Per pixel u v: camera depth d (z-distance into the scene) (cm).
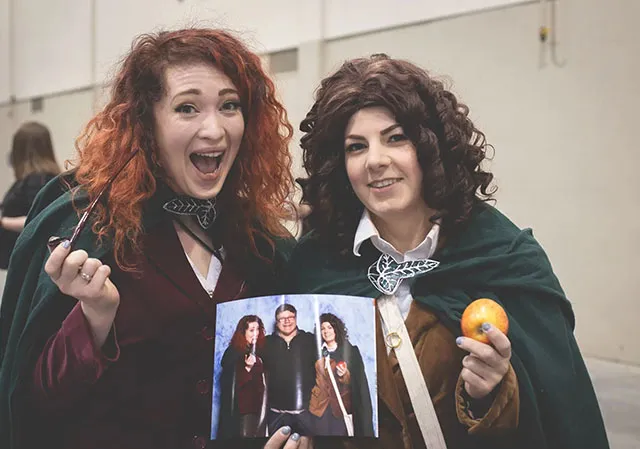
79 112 891
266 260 198
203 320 180
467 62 561
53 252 150
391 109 167
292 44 670
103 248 175
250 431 156
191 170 181
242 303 164
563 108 516
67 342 161
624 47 487
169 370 177
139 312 175
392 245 181
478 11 553
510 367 159
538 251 178
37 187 451
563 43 513
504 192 550
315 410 154
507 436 168
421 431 164
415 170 170
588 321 516
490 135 553
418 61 591
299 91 665
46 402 170
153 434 175
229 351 162
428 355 168
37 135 457
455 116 173
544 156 528
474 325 151
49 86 934
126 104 181
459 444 167
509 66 540
